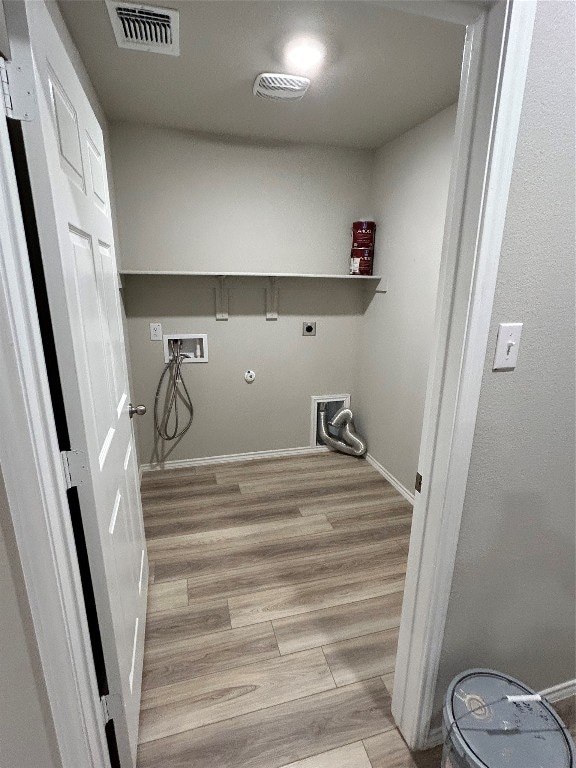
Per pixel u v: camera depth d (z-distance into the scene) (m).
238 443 3.08
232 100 2.04
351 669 1.42
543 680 1.29
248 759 1.14
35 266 0.70
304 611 1.67
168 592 1.76
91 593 0.90
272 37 1.51
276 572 1.90
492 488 0.99
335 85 1.87
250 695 1.32
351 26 1.44
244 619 1.63
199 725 1.23
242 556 2.00
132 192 2.46
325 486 2.72
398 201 2.54
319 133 2.49
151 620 1.61
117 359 1.35
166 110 2.18
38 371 0.68
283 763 1.14
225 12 1.36
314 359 3.09
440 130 2.11
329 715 1.27
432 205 2.21
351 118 2.24
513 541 1.07
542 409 0.96
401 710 1.21
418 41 1.53
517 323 0.87
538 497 1.05
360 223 2.77
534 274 0.85
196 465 3.01
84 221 0.93
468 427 0.89
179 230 2.59
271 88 1.85
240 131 2.48
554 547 1.12
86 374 0.86
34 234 0.69
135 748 1.12
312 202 2.79
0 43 0.59
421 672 1.10
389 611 1.68
